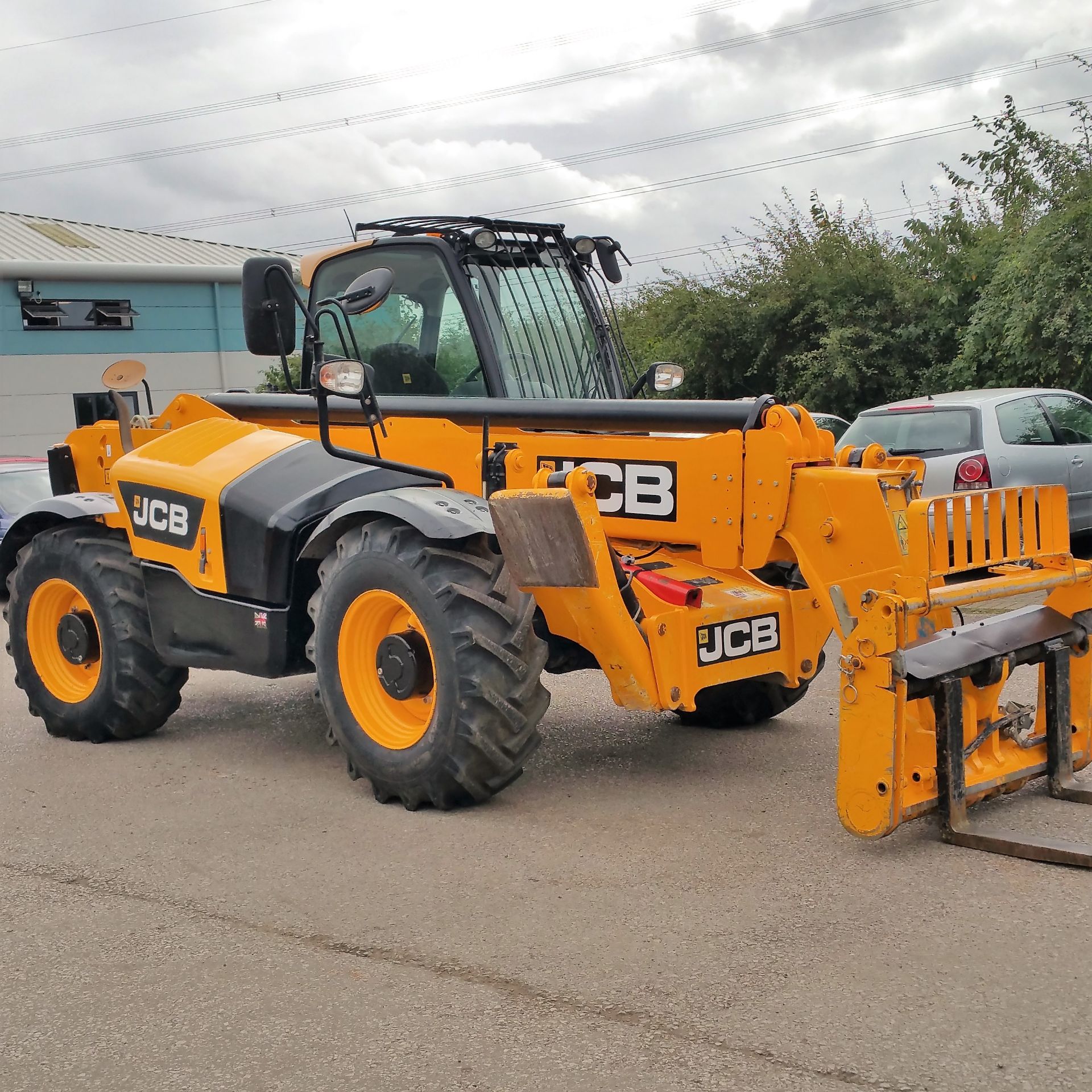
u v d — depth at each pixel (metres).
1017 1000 2.99
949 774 4.06
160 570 5.66
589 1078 2.74
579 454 5.09
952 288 17.70
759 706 5.76
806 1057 2.78
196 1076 2.84
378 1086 2.76
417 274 5.65
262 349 5.12
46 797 5.13
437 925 3.61
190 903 3.88
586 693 6.67
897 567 4.38
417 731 4.73
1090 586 4.54
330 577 4.84
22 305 25.28
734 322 19.38
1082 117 16.14
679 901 3.71
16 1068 2.91
